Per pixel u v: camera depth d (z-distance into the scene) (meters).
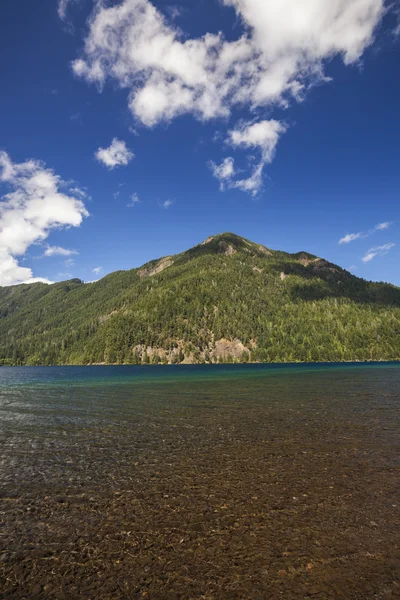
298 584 7.63
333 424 23.69
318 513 10.88
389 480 13.43
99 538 9.72
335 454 16.86
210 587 7.62
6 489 13.12
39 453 17.73
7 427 23.98
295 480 13.60
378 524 10.15
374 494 12.18
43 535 9.91
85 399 39.53
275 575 7.95
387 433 20.92
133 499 12.13
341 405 32.12
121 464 15.88
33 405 34.84
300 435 20.73
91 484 13.54
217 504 11.64
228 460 16.22
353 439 19.62
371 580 7.72
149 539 9.61
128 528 10.21
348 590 7.41
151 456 17.03
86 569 8.37
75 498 12.28
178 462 16.06
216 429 22.73
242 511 11.10
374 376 71.06
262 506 11.43
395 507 11.21
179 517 10.80
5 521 10.70
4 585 7.81
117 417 27.48
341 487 12.85
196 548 9.12
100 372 111.81
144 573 8.17
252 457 16.61
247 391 45.56
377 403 33.16
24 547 9.33
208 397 39.75
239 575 8.00
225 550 8.99
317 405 32.28
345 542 9.25
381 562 8.36
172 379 72.25
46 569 8.39
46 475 14.55
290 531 9.84
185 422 25.16
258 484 13.26
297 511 11.02
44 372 119.69
